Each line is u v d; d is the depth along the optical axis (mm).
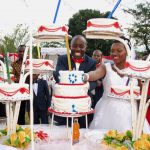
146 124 3299
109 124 3236
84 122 3619
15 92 2510
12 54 5152
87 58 3768
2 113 4871
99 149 2510
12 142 2553
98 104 3459
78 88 2531
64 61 3688
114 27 2576
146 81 2477
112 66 3299
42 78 5047
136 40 22312
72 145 2525
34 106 4863
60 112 2510
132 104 2582
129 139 2676
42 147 2533
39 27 2703
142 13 22109
